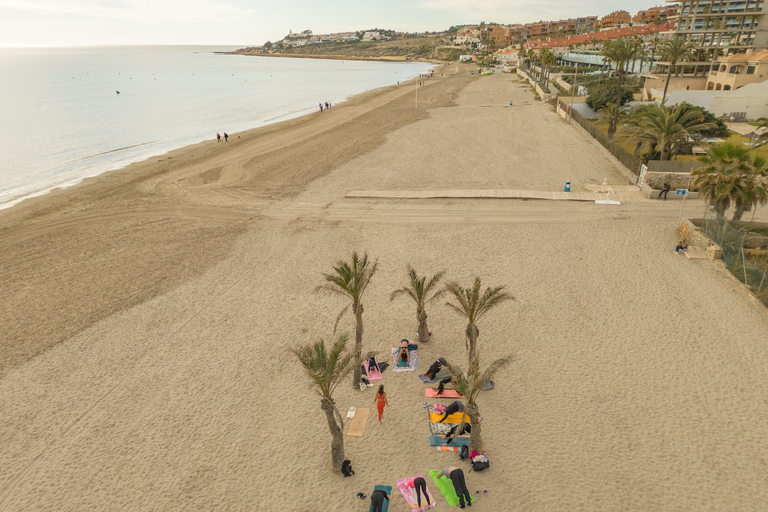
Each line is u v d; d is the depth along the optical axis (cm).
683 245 2506
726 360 1686
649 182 3369
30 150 6041
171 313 2200
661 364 1688
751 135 4075
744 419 1425
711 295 2102
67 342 2000
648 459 1308
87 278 2572
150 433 1496
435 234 2944
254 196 3881
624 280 2280
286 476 1316
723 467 1270
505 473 1283
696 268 2347
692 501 1177
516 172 4153
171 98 11919
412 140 5791
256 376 1742
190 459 1391
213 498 1258
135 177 4588
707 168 2528
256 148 5769
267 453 1400
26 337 2045
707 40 8400
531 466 1302
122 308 2258
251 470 1343
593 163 4297
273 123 8106
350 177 4294
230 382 1716
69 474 1360
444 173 4253
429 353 1833
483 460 1298
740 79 6419
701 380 1597
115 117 8819
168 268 2661
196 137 6906
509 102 8894
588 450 1347
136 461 1393
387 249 2772
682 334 1847
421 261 2598
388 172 4388
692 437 1372
